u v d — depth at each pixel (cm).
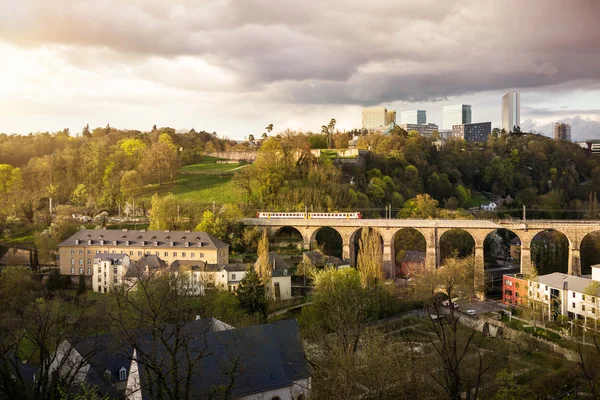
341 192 17925
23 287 10725
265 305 9519
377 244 11612
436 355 6906
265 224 15600
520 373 7950
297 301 11194
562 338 9406
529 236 14050
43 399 4575
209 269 11962
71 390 5575
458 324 10238
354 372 5147
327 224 15250
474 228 14300
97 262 12500
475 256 14288
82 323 6769
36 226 16912
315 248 15188
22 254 14838
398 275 15638
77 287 12756
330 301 8812
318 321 8600
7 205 18250
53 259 14488
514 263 17888
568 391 7325
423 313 10681
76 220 17262
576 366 7656
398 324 9750
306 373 6012
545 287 11469
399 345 7200
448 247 17012
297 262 13712
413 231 17650
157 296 6669
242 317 8450
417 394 5106
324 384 5244
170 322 5700
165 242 13325
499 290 14725
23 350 7762
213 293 9625
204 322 6506
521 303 11956
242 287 9444
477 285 13750
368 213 18150
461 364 7288
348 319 6938
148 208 18025
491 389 6862
